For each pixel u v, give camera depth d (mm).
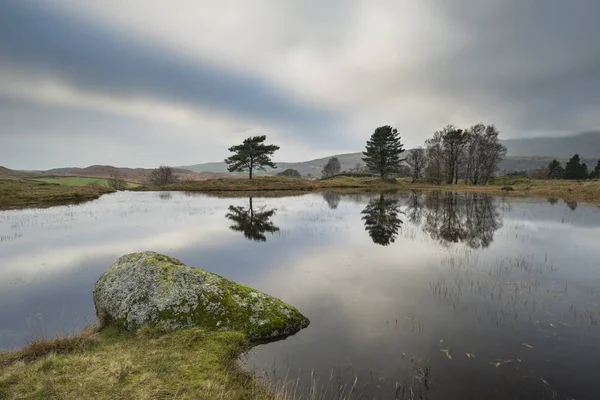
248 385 5266
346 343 6812
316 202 38312
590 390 5121
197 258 13625
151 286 7523
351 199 42406
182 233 18906
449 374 5625
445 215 26594
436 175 83125
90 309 8594
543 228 20375
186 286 7609
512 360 6023
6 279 10961
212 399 4512
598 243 16172
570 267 12125
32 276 11289
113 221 23188
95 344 6336
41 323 7750
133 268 8016
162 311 7086
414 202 37750
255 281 10766
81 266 12469
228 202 38406
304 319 7762
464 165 82188
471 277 11062
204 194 53281
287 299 9234
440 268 12125
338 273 11586
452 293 9570
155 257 8414
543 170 109312
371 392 5188
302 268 12211
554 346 6512
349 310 8484
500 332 7152
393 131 80312
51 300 9211
